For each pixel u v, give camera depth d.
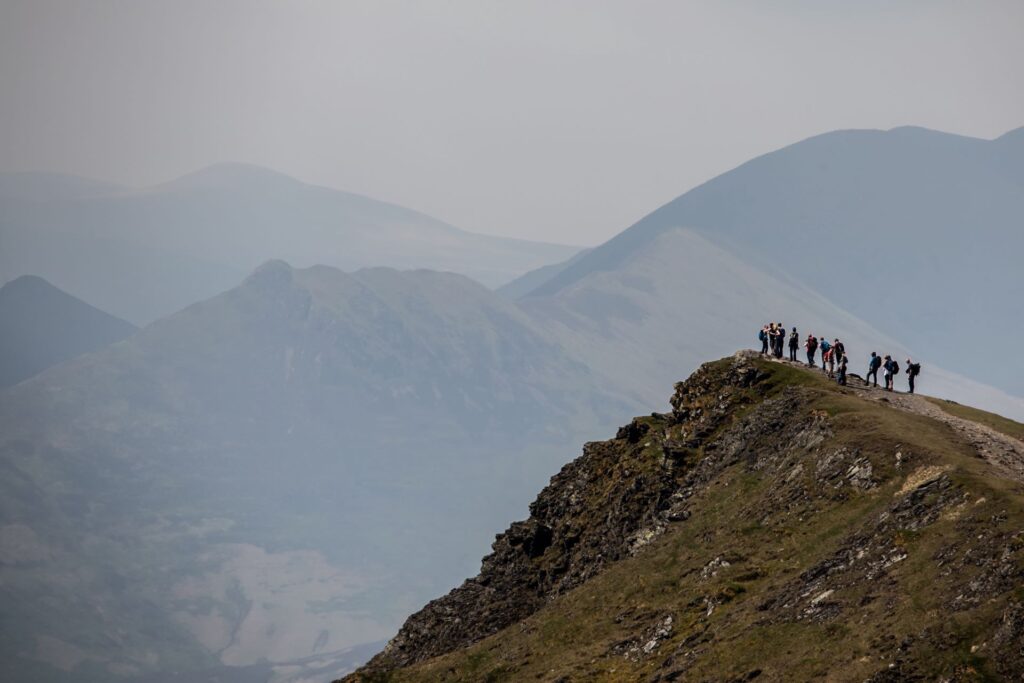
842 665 148.38
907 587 155.88
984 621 139.88
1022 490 167.38
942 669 137.38
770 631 168.62
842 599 164.38
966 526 159.62
